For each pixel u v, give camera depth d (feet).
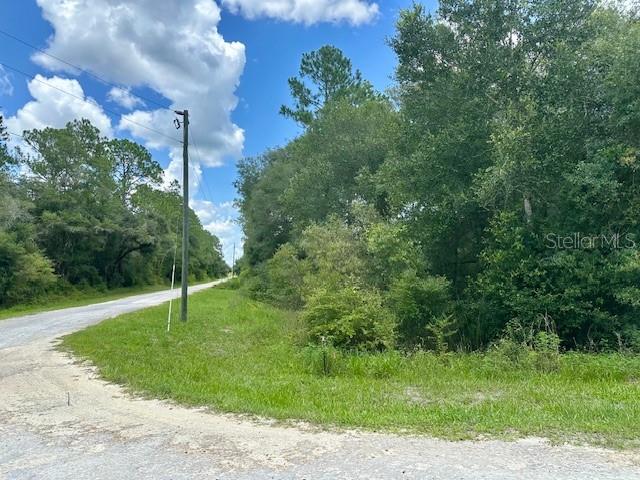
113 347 36.01
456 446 14.06
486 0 44.32
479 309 42.75
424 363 30.45
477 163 44.52
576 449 13.70
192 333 46.34
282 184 106.11
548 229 40.37
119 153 160.56
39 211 124.57
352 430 15.83
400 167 48.19
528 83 42.73
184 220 56.65
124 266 167.02
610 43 38.42
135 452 13.97
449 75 47.47
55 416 18.17
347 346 37.19
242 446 14.33
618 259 36.78
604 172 36.81
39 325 54.08
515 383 24.76
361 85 99.09
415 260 45.16
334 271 50.03
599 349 38.01
